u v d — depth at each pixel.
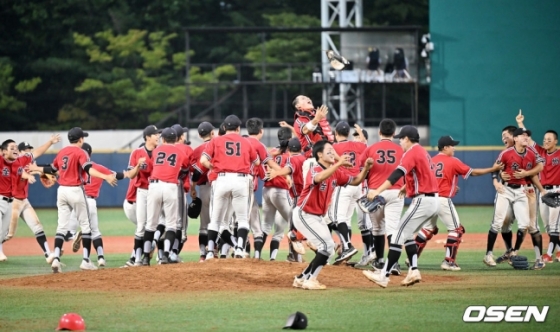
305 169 19.88
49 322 13.81
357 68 53.69
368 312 14.46
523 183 21.66
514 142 21.75
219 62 75.94
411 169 16.67
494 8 54.56
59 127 74.00
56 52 76.44
